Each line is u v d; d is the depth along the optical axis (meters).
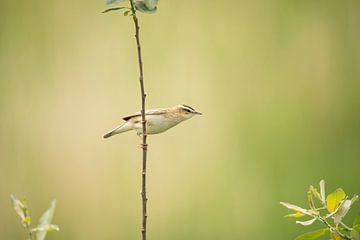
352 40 19.16
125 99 15.87
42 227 5.97
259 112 16.67
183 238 15.20
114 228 15.07
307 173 16.62
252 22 17.86
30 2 17.30
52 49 16.83
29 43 17.05
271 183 15.81
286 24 18.02
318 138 17.70
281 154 16.42
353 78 18.95
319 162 17.08
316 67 18.64
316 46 18.73
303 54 18.34
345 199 5.29
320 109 18.38
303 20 18.56
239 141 16.02
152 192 15.31
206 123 15.87
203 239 15.16
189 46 16.52
